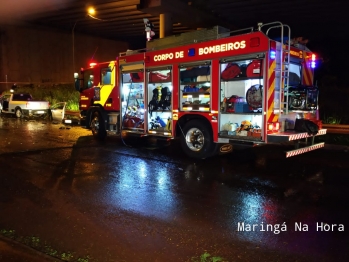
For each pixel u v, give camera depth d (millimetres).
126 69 10164
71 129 14992
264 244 3994
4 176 6965
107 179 6785
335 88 19031
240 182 6590
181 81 8672
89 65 12023
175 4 19656
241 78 7418
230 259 3641
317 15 21875
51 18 26812
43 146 10484
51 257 3607
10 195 5770
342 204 5348
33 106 19547
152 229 4410
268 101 7039
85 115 12344
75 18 26484
